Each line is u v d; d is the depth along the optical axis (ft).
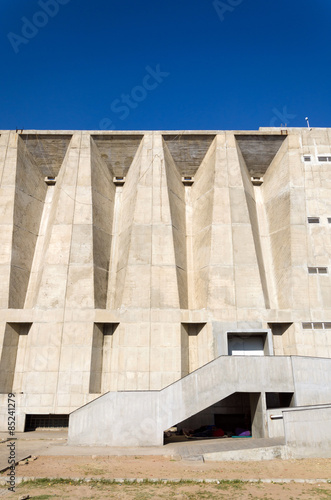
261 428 47.83
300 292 70.59
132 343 65.16
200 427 59.88
